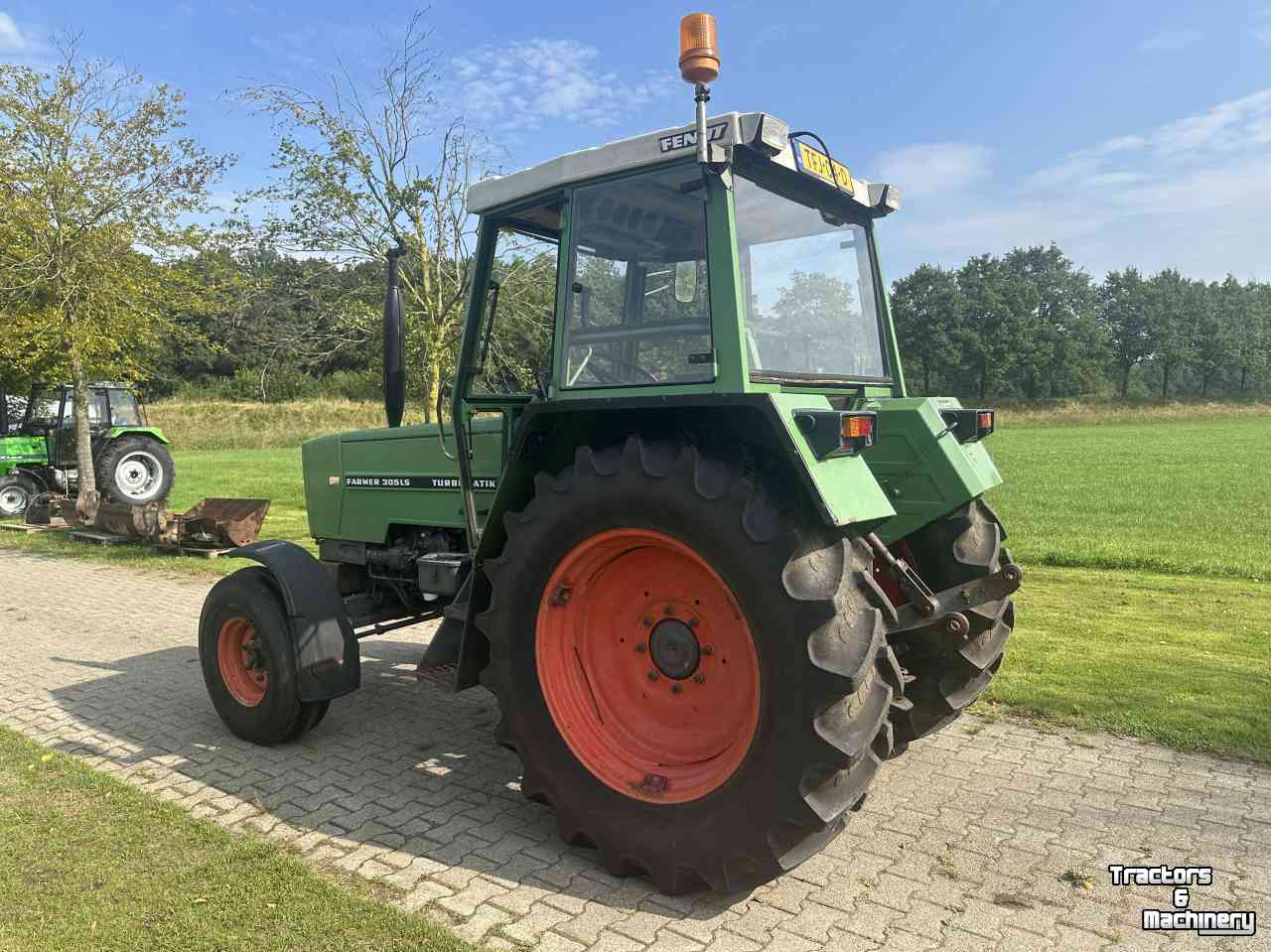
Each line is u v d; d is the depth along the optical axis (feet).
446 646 13.12
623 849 9.77
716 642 10.04
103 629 22.72
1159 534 33.60
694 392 9.87
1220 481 52.44
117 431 47.96
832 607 8.38
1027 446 91.04
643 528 9.48
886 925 8.95
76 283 38.06
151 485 48.85
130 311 40.40
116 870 10.07
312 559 14.47
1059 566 28.37
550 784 10.46
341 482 16.92
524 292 15.56
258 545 14.66
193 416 129.18
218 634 14.65
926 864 10.16
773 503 8.91
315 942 8.65
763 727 8.77
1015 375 227.20
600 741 10.41
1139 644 18.54
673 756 10.19
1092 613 21.40
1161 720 14.21
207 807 11.96
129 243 39.06
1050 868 10.02
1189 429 125.29
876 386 13.01
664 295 10.27
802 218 11.75
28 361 39.14
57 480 47.19
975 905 9.29
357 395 144.25
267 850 10.52
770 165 10.66
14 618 24.04
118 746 14.37
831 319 12.32
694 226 10.02
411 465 15.52
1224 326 255.70
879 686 8.99
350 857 10.51
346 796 12.32
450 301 32.53
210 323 44.91
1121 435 111.86
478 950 8.55
